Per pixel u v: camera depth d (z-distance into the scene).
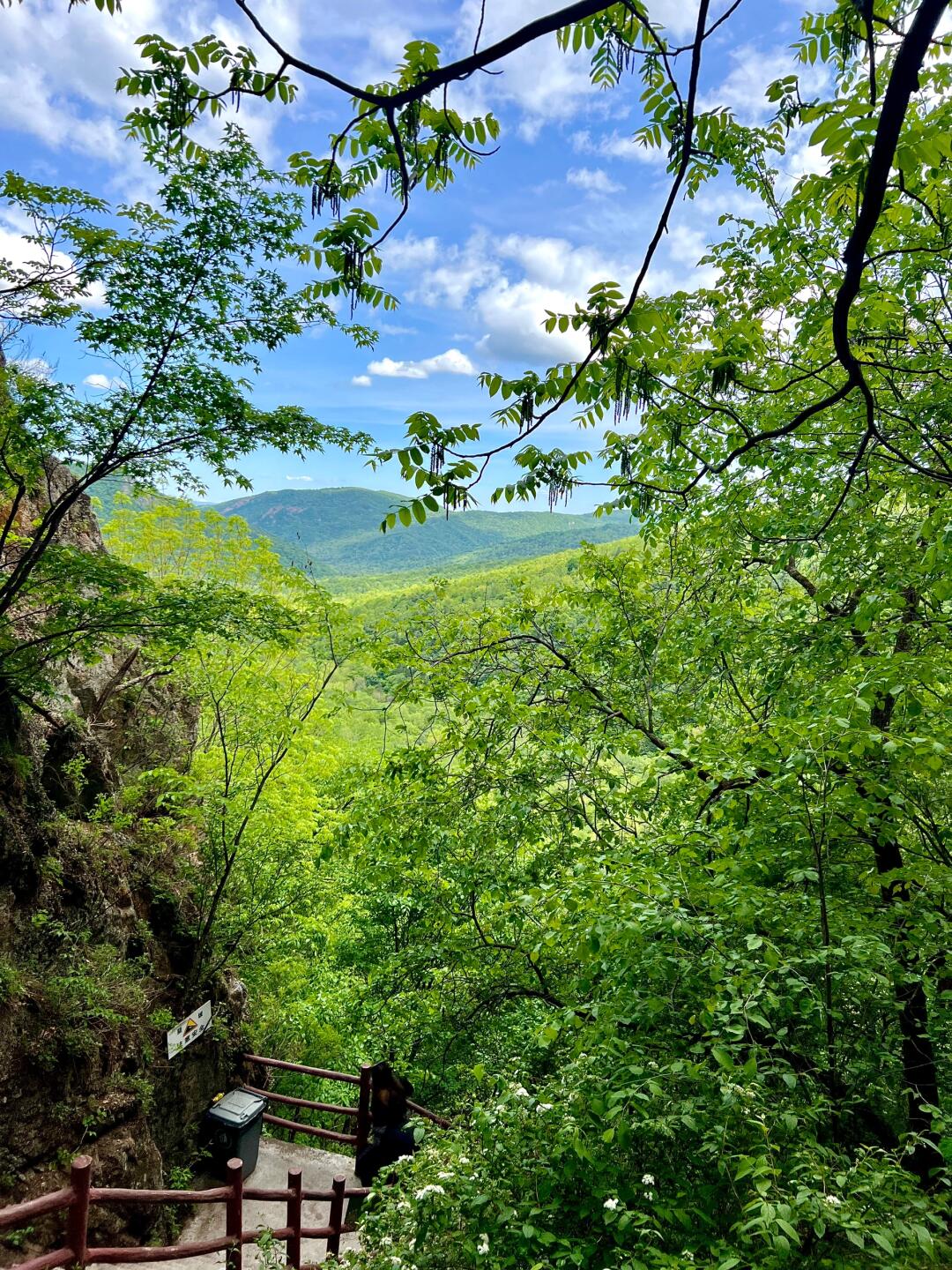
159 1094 8.02
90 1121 6.50
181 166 6.68
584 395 2.56
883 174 1.45
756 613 7.66
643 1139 3.23
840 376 5.75
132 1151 6.88
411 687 8.12
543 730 7.16
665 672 8.43
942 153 1.65
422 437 2.52
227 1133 8.32
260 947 11.12
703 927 3.39
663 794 6.95
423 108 2.18
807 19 2.93
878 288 4.82
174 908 9.54
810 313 5.32
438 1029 8.45
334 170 2.21
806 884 4.99
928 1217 2.49
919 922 4.36
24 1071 6.06
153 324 6.68
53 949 7.12
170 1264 6.72
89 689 11.05
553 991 7.80
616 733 7.55
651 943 3.61
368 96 1.64
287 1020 13.07
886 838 4.31
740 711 7.94
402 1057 9.95
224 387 6.97
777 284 5.86
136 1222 6.90
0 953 6.42
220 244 6.72
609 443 4.83
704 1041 3.52
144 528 12.37
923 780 5.11
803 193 2.32
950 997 4.05
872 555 5.39
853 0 1.62
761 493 6.82
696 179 2.84
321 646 10.49
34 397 6.46
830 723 3.55
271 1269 5.47
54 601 7.04
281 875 10.98
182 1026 8.15
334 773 11.01
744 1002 3.25
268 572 12.45
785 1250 2.22
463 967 8.48
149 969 8.67
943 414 4.84
